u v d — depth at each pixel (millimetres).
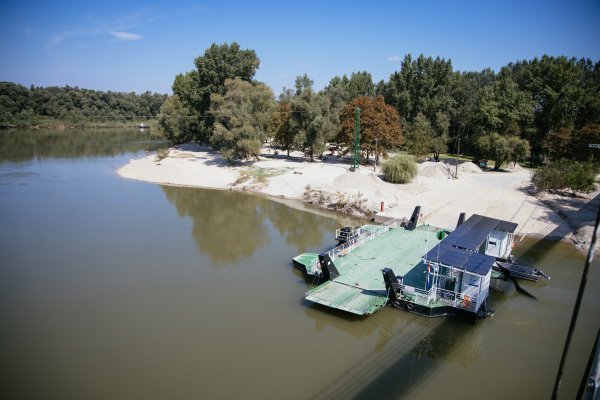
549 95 93188
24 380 20375
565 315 27391
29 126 171875
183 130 105125
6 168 79250
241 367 21375
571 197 57938
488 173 81125
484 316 26234
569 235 43406
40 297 29000
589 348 23609
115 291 30031
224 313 26922
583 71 120375
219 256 37406
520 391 20031
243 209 55688
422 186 64312
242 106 80000
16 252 37250
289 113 86062
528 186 65625
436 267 26703
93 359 22031
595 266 35594
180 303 28297
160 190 65562
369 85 139750
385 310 26828
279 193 64188
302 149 90625
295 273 33469
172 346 23203
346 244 36969
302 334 24562
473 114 103375
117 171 79188
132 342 23594
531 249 39781
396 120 86688
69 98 189125
